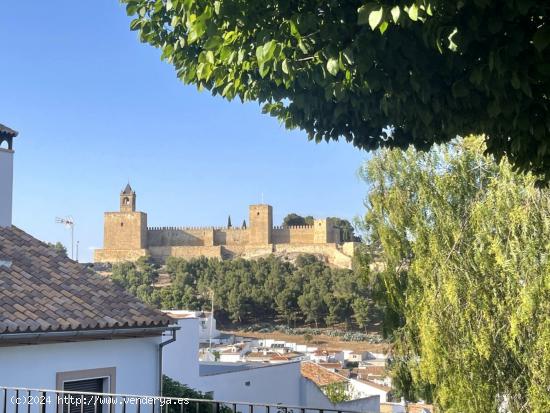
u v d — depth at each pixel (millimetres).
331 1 4152
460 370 15828
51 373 10227
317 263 102625
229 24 4508
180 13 5105
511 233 14586
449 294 15992
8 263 11727
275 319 93250
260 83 4980
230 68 4949
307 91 4812
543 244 14055
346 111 4820
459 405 15875
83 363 10742
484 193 16453
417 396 21391
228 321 93062
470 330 15727
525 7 3566
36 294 10953
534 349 14367
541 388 14297
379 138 5320
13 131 13672
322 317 90000
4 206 13477
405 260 21359
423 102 4387
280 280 93812
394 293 21297
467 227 16500
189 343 22672
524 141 4367
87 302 11344
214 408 5746
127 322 11062
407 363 21234
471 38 3826
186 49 5426
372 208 22562
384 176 21953
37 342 9828
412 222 19672
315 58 4398
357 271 24109
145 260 113938
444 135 5094
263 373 26734
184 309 91938
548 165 4488
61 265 12688
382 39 3994
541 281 13891
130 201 122188
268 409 5227
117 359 11391
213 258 110062
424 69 4152
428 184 18031
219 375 24031
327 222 116000
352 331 85938
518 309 14203
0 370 9539
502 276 15016
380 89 4594
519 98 4000
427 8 3570
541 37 3627
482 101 4395
